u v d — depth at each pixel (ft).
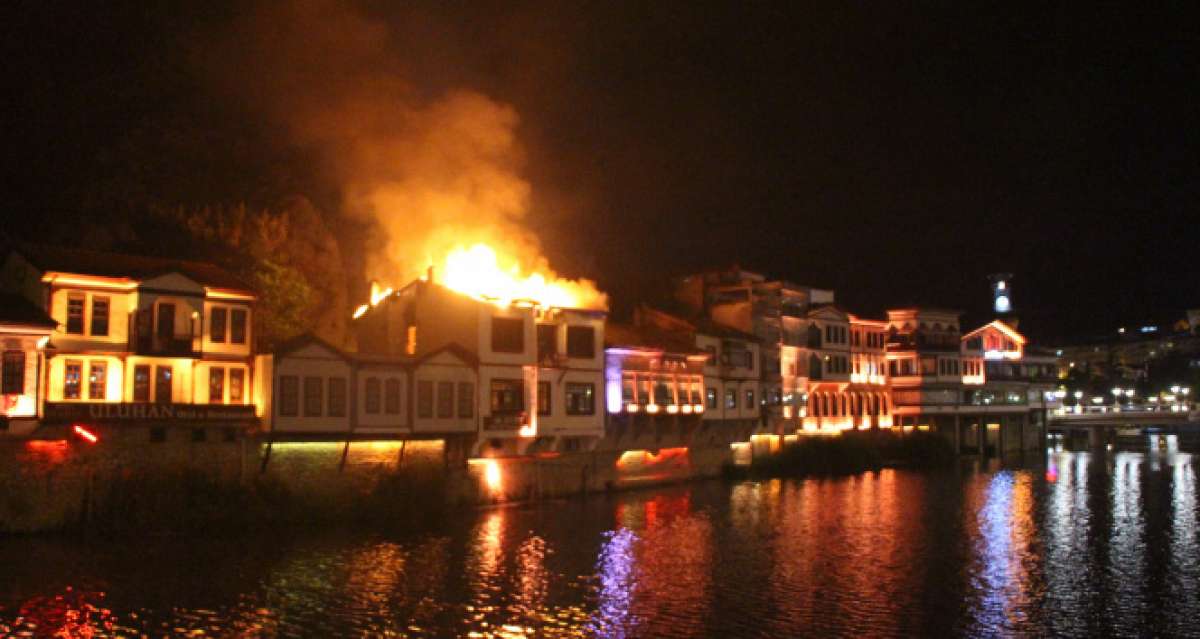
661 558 129.49
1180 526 159.43
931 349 313.73
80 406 127.44
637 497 191.62
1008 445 349.82
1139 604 106.93
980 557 131.85
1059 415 401.49
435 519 154.92
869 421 299.79
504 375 174.81
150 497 131.34
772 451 249.96
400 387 158.20
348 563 120.37
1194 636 95.35
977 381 332.80
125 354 139.23
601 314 194.70
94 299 138.51
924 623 99.40
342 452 151.23
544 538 141.59
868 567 125.18
